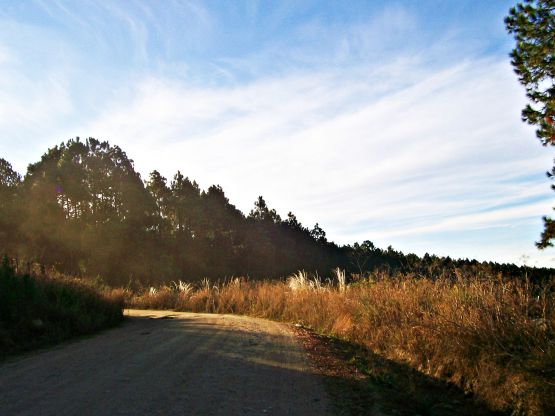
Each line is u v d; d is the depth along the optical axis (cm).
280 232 8619
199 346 856
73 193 5503
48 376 621
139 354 776
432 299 968
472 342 750
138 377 614
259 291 1819
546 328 696
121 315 1445
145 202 6062
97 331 1135
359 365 782
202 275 6325
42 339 932
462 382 687
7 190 5566
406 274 1145
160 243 6178
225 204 8250
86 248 5222
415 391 642
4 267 1103
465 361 718
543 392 571
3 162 5816
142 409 483
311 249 8981
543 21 1124
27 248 4734
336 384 653
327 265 6725
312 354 854
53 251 5025
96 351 815
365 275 1332
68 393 536
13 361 738
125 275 5200
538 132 1130
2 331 874
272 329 1162
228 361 731
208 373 647
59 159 5738
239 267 7406
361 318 1109
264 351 841
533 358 629
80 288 1392
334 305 1289
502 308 773
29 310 1028
